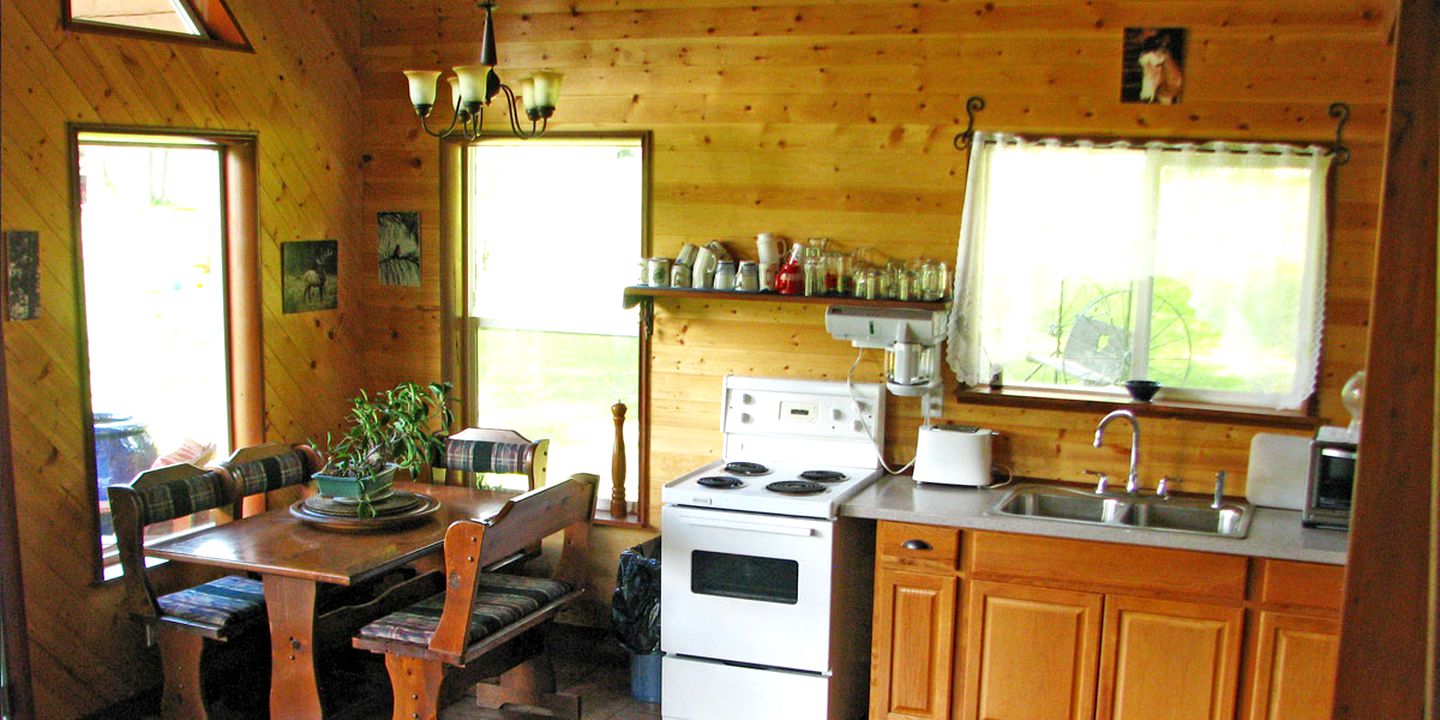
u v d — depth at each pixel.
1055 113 4.04
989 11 4.07
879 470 4.25
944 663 3.74
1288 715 3.43
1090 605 3.57
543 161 4.73
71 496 3.68
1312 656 3.38
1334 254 3.84
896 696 3.82
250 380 4.33
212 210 4.27
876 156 4.23
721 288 4.27
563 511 3.88
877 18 4.18
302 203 4.52
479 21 4.62
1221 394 4.03
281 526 3.87
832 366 4.37
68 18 3.56
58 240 3.58
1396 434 2.03
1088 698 3.61
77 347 3.66
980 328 4.17
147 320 4.05
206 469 3.95
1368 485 2.05
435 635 3.44
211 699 3.88
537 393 4.85
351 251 4.83
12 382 3.45
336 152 4.69
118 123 3.74
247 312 4.30
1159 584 3.50
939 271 4.09
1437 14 1.97
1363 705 2.09
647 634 4.13
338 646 4.07
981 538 3.65
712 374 4.51
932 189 4.18
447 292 4.79
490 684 4.10
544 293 4.79
